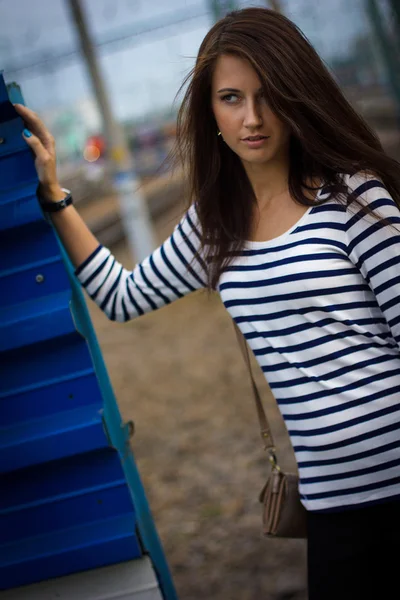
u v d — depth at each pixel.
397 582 2.28
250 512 4.49
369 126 2.25
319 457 2.20
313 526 2.28
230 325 9.22
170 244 2.50
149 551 2.58
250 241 2.26
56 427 2.49
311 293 2.13
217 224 2.32
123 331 10.47
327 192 2.17
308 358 2.17
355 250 2.12
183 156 2.39
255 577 3.84
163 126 27.73
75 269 2.58
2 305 2.50
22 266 2.48
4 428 2.54
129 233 13.04
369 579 2.22
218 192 2.33
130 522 2.54
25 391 2.52
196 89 2.27
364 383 2.14
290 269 2.15
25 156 2.46
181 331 9.62
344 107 2.17
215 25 2.21
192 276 2.49
